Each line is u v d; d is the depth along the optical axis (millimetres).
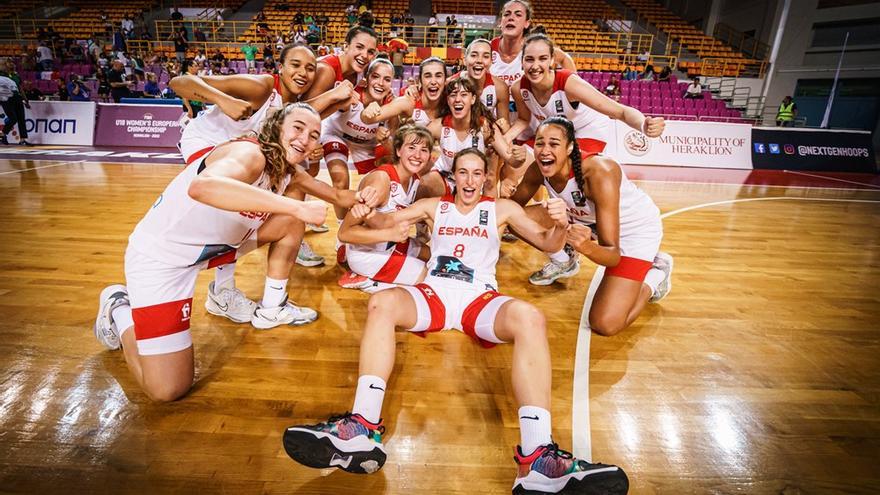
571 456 1424
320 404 1911
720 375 2230
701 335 2625
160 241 1720
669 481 1571
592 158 2338
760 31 16453
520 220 2113
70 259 3330
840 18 14242
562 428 1822
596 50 15953
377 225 2459
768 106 15266
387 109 3291
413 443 1712
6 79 8555
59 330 2391
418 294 1907
